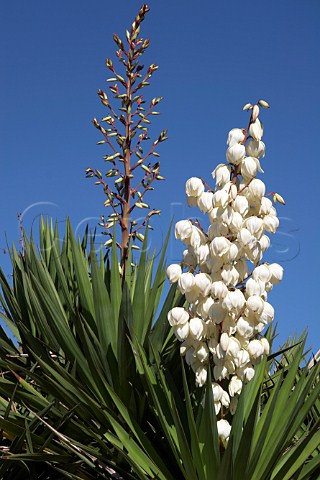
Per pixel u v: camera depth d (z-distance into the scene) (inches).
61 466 90.1
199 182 83.3
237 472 82.6
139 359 91.1
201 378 83.8
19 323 100.8
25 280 106.6
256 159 83.3
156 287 100.9
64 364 101.1
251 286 81.7
